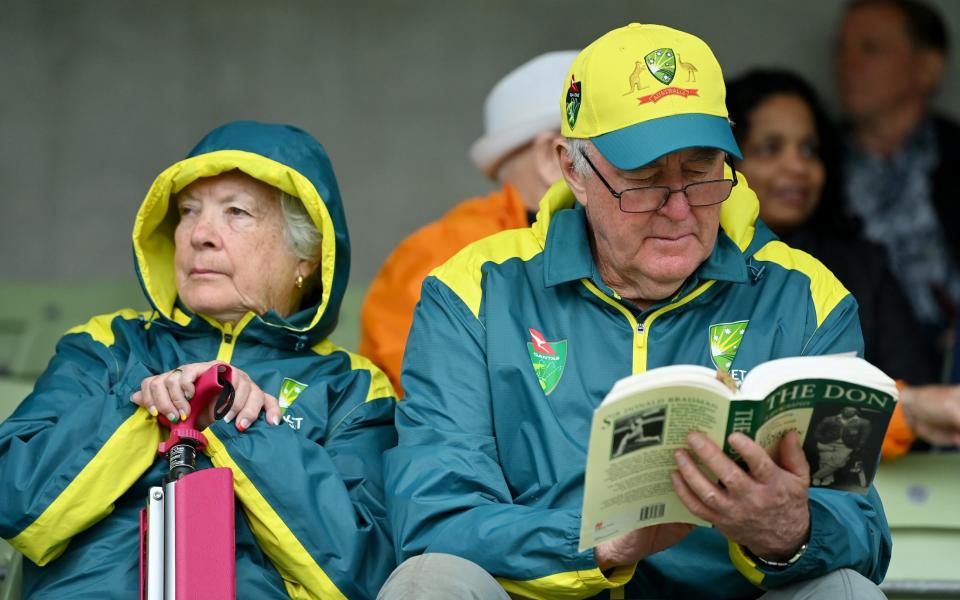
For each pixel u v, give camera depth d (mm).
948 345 17172
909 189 21344
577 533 9398
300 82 23344
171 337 11672
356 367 11930
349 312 17531
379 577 10688
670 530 9203
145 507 9984
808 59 23000
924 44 21656
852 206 21359
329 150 23375
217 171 11477
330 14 23406
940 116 21703
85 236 23047
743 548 9438
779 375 8555
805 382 8547
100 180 23109
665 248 10148
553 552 9422
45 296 17562
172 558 9586
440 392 10523
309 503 10547
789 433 8750
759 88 16562
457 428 10391
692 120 9969
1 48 23031
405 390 10742
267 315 11500
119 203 23125
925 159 21438
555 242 10742
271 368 11438
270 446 10633
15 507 10352
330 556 10508
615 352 10555
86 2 23172
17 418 10883
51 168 23062
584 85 10305
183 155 23219
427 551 9844
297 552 10484
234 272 11516
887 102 21594
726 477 8609
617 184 10125
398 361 14047
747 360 10461
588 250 10688
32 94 23062
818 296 10625
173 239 12086
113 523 10734
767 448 8781
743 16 23188
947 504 13086
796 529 9023
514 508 9781
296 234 11711
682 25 23297
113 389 11094
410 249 14727
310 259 11859
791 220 16359
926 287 20984
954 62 22234
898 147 21531
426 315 10836
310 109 23359
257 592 10547
